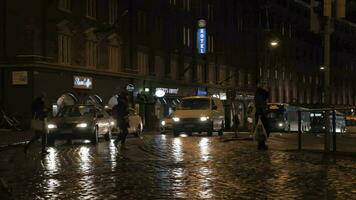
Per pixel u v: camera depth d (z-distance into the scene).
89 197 9.25
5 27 36.12
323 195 9.13
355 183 10.36
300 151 17.47
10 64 36.00
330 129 16.88
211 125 30.05
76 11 40.03
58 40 38.09
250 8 71.75
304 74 88.25
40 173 12.55
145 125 50.50
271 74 76.56
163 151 17.83
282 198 8.90
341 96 99.75
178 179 11.12
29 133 32.31
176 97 55.50
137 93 49.16
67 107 25.59
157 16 52.12
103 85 43.88
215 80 63.34
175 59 55.56
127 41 47.28
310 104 85.31
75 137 23.64
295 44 84.50
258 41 73.50
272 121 45.09
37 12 36.16
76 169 13.12
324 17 16.95
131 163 14.22
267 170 12.38
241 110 69.19
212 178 11.18
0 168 13.84
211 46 62.31
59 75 38.28
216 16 63.38
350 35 104.19
